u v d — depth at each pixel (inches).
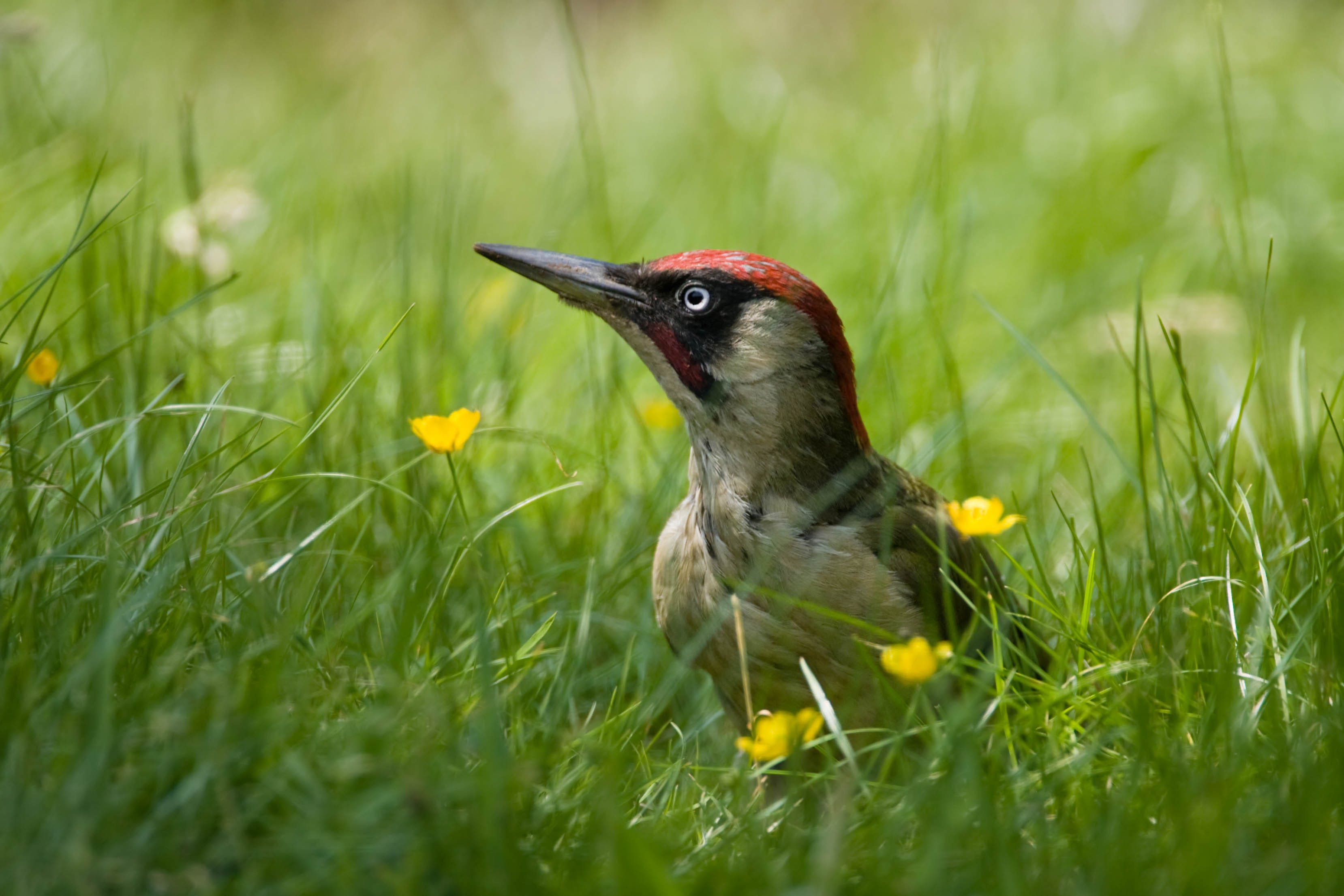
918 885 198.4
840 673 289.9
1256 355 316.5
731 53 835.4
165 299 430.3
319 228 565.3
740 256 304.8
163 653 239.5
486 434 380.5
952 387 394.6
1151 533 315.0
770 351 298.0
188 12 867.4
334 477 315.0
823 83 798.5
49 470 296.4
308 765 211.8
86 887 185.8
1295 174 634.2
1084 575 342.6
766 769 256.4
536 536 370.9
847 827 229.0
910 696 283.7
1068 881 207.2
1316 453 315.0
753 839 223.8
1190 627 286.4
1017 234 605.3
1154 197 639.8
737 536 295.9
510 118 787.4
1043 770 241.4
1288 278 562.9
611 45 931.3
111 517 255.9
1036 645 321.4
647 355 308.7
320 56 866.1
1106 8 792.3
